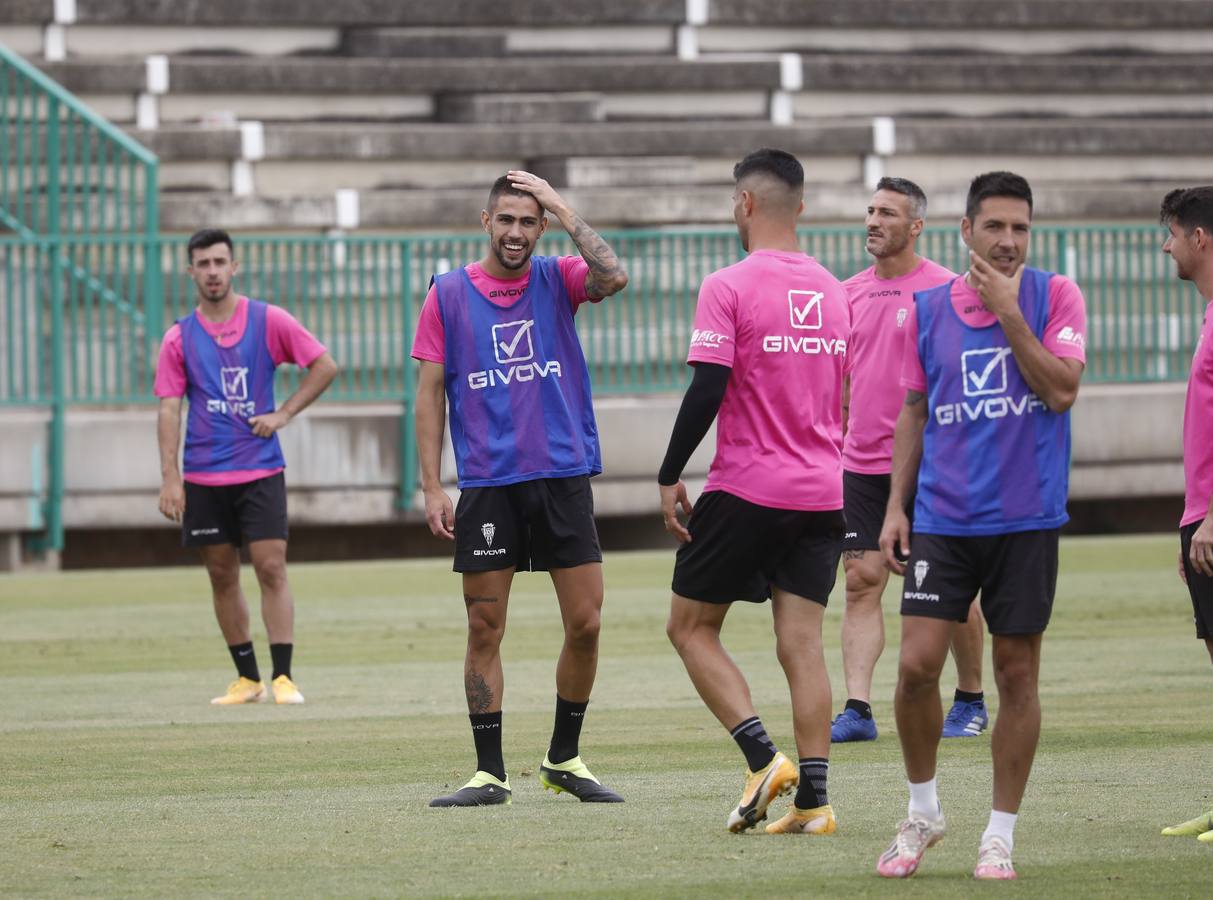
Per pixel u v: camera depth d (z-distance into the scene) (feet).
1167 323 239.09
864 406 98.84
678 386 223.51
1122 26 328.90
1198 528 70.74
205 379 114.73
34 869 64.39
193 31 290.35
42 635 148.46
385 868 64.13
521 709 107.45
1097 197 295.69
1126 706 104.53
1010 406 62.44
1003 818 61.98
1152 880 61.05
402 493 214.28
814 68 307.37
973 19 322.34
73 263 206.59
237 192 273.75
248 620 113.91
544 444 76.84
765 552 71.46
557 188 276.82
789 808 74.38
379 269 231.91
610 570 197.57
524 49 305.94
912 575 63.36
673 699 110.83
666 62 301.43
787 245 73.46
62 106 267.18
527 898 59.31
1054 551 62.59
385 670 127.65
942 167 301.43
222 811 76.18
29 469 202.69
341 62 287.69
